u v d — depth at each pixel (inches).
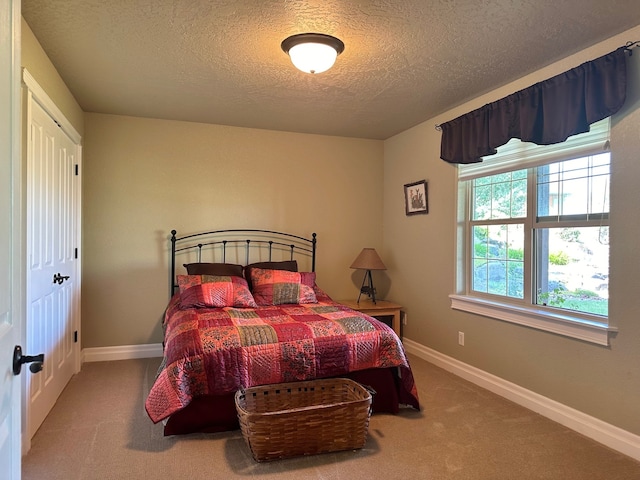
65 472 79.4
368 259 167.8
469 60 103.3
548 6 79.4
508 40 93.1
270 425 82.4
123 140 152.5
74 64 106.9
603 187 97.9
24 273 84.4
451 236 142.9
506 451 89.0
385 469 81.9
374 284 187.0
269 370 97.0
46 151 100.7
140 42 95.0
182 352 93.5
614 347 91.6
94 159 149.5
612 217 92.6
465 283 140.3
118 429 96.7
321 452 86.4
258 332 101.3
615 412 91.1
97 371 137.6
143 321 155.2
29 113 86.4
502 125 116.6
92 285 149.7
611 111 89.4
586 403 97.2
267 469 81.4
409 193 165.6
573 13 81.8
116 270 152.3
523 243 118.6
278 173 171.9
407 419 104.3
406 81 117.2
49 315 104.7
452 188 142.3
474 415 106.9
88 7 80.9
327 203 179.0
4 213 36.0
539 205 114.4
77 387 122.7
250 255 168.6
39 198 95.3
